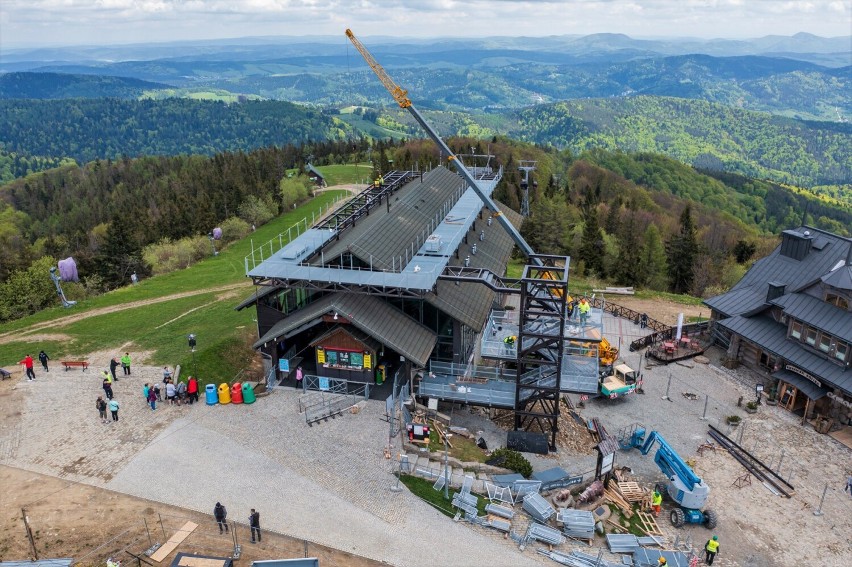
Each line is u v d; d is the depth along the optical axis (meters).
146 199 166.88
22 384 46.53
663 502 39.19
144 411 42.78
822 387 47.88
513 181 134.12
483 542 32.72
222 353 53.09
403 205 60.69
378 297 47.31
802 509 39.25
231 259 94.94
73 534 31.11
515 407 43.78
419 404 44.97
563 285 41.00
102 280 92.31
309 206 127.69
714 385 54.16
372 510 34.19
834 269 49.56
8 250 113.38
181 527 31.94
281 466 37.22
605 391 50.50
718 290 90.44
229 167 153.75
